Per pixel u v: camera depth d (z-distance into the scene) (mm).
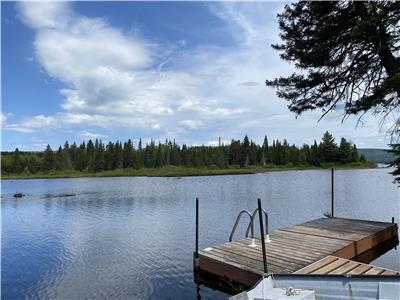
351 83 12828
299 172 90250
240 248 9344
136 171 111062
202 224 18125
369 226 12336
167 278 9555
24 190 52656
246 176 79188
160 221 19828
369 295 5020
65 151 118062
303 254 8578
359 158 104062
